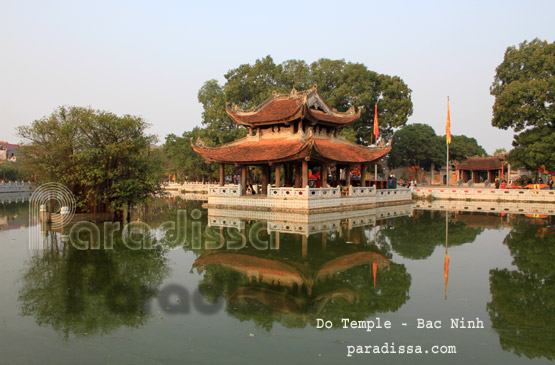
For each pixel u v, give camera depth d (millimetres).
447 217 38156
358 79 72688
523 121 54281
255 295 14031
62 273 16656
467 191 58875
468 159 88562
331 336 10719
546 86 50906
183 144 89312
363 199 45188
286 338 10555
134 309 12523
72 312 12273
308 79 71250
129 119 30094
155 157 33688
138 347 9945
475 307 12961
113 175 29516
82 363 9141
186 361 9250
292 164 47031
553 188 60312
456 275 16922
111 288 14664
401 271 17547
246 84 72062
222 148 45000
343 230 28922
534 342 10453
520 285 15406
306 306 12992
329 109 47750
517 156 56188
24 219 33281
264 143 44406
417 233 27953
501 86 59344
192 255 20359
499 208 48344
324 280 15984
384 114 74812
